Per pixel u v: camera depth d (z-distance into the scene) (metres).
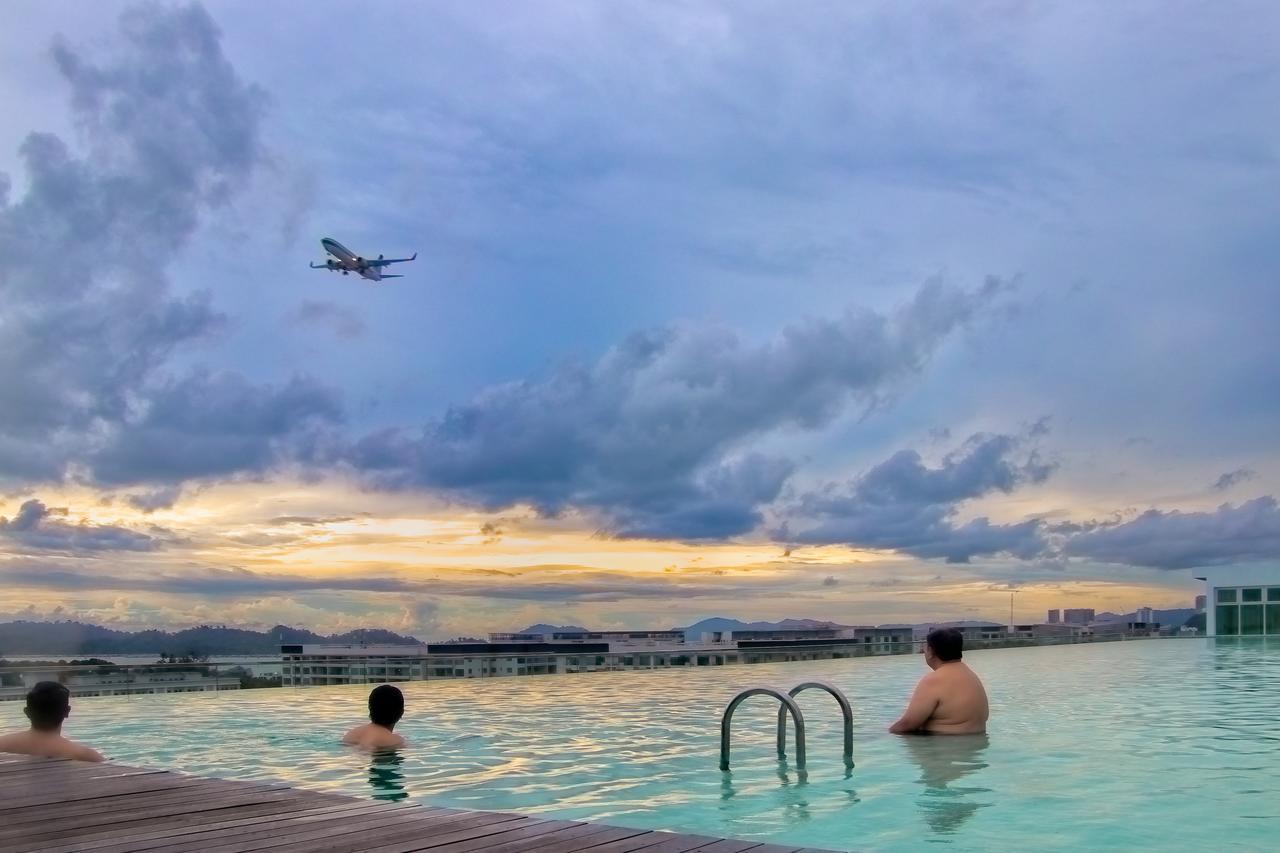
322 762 6.89
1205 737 7.38
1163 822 4.64
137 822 3.70
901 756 6.57
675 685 13.96
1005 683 12.95
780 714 6.74
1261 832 4.45
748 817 4.84
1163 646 23.52
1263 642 24.55
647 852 3.15
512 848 3.22
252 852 3.22
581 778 6.07
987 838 4.38
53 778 4.69
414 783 6.02
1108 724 8.28
